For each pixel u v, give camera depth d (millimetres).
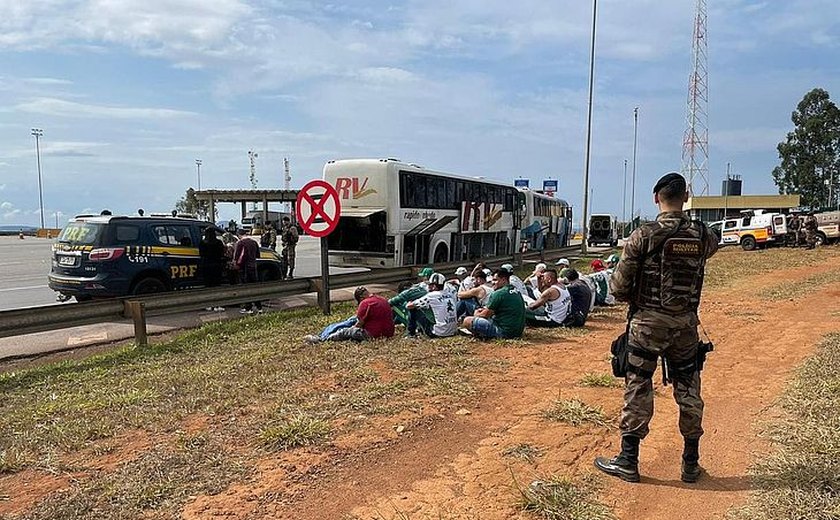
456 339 9141
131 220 12273
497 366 7582
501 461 4641
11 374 7535
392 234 17672
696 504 3926
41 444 5133
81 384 7070
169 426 5535
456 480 4336
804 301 13297
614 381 6801
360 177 17844
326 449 4914
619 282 4164
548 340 9258
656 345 4109
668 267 4008
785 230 34156
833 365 6930
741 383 6746
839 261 25125
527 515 3820
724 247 36812
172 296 9914
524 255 24016
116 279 11797
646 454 4750
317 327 10445
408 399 6203
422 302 9312
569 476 4332
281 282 12109
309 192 11938
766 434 5047
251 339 9469
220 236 13977
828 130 68125
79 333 10680
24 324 7953
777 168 72312
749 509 3760
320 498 4098
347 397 6203
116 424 5602
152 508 3973
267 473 4480
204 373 7289
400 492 4168
